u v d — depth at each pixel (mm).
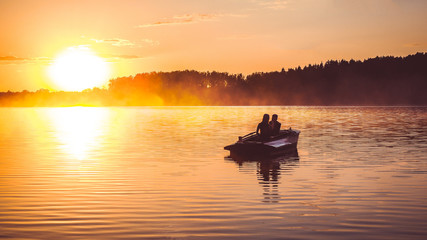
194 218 8430
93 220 8312
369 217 8453
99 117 60688
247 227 7840
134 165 15078
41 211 8969
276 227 7840
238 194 10469
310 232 7547
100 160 16312
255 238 7246
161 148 20344
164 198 10078
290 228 7777
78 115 70375
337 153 18109
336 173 13312
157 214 8719
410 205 9328
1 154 18234
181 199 9977
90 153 18500
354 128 33406
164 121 46625
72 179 12477
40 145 22016
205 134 28438
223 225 7965
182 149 19922
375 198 9992
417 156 16953
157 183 11859
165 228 7801
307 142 22688
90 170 14023
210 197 10164
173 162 15789
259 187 11273
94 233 7523
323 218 8391
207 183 11844
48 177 12805
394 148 19703
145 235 7414
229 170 14016
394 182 11852
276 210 8984
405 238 7207
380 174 13086
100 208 9203
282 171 13766
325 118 51750
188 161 16047
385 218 8375
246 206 9312
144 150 19578
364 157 16797
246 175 13062
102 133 30141
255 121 45531
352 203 9539
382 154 17641
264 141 18281
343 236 7324
